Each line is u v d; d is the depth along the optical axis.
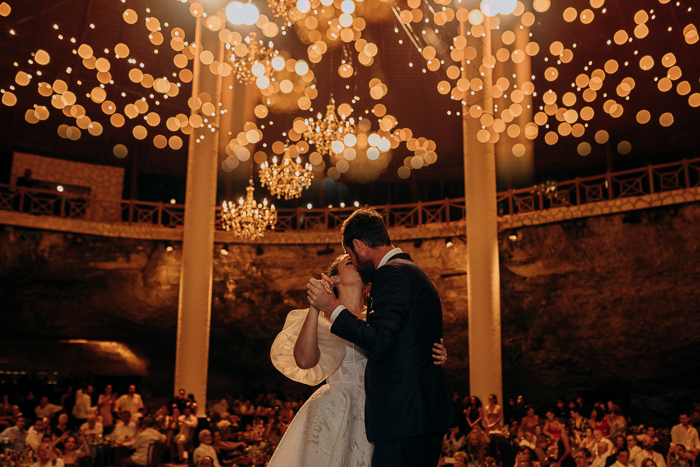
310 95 9.09
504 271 13.63
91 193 17.42
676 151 16.42
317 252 15.29
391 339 1.90
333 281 2.13
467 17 7.48
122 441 8.67
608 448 7.44
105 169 17.69
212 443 8.14
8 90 15.75
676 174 12.12
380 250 2.18
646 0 13.72
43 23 14.84
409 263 2.11
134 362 15.83
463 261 14.00
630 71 15.13
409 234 14.61
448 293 14.09
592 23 14.52
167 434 9.52
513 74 12.00
